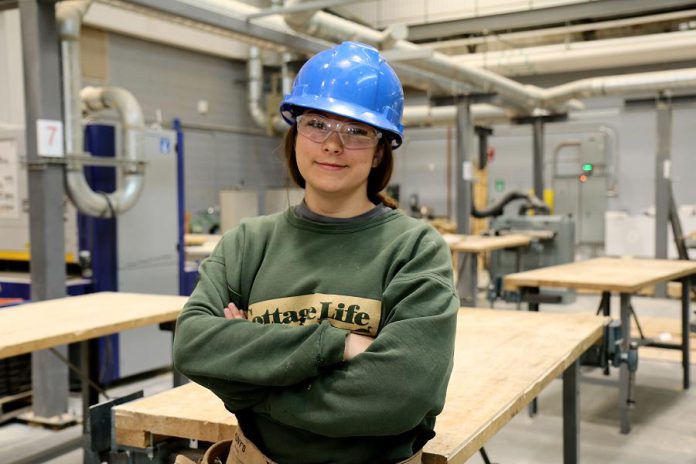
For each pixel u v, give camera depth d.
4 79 7.38
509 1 8.65
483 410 1.51
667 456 3.52
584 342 2.31
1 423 4.02
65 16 3.91
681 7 8.41
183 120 10.40
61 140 3.84
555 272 4.20
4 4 3.85
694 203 10.79
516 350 2.12
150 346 5.11
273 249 1.31
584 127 11.64
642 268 4.48
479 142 9.98
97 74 8.89
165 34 9.66
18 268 5.00
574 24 9.28
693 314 7.43
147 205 5.05
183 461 1.37
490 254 8.27
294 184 1.42
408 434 1.18
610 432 3.87
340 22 5.32
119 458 1.56
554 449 3.58
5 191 4.60
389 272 1.21
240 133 11.63
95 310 2.90
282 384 1.11
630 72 9.48
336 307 1.20
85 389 3.39
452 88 7.11
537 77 10.21
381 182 1.36
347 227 1.26
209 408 1.56
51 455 2.95
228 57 11.17
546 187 11.98
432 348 1.10
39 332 2.37
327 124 1.23
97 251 4.73
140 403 1.61
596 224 11.08
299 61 6.95
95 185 4.62
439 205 13.02
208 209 10.56
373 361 1.08
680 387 4.75
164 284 5.22
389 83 1.27
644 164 11.23
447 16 9.02
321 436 1.17
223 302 1.29
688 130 10.79
